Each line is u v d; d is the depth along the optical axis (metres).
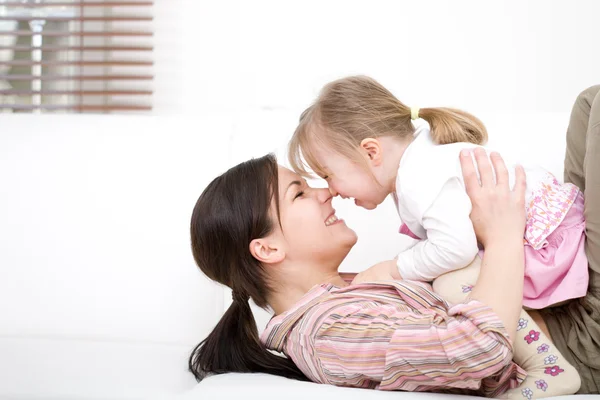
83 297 1.70
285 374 1.29
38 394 1.28
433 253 1.16
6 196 1.74
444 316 1.04
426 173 1.19
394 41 2.36
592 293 1.16
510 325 1.04
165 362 1.49
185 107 2.47
